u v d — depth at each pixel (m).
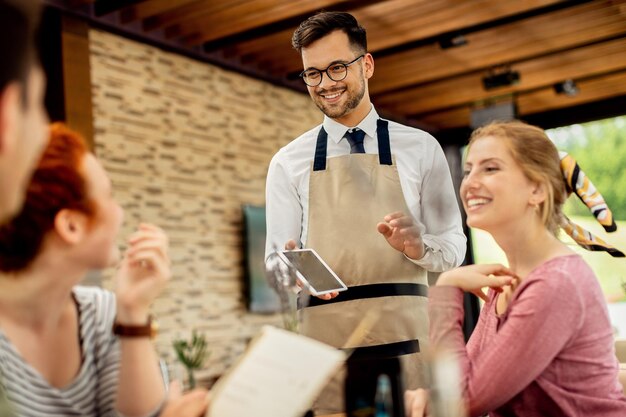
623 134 8.28
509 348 1.47
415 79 7.38
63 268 1.08
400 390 1.21
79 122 5.21
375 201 2.29
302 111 7.46
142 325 1.17
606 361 1.54
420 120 8.84
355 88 2.36
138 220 5.69
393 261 2.20
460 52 6.80
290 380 1.06
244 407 1.05
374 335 2.03
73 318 1.23
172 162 6.03
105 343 1.25
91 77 5.45
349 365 1.25
